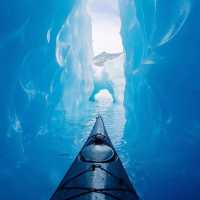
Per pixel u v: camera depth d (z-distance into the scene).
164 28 11.17
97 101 20.89
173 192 5.53
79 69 17.31
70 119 13.30
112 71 22.92
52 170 6.96
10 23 9.92
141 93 12.89
